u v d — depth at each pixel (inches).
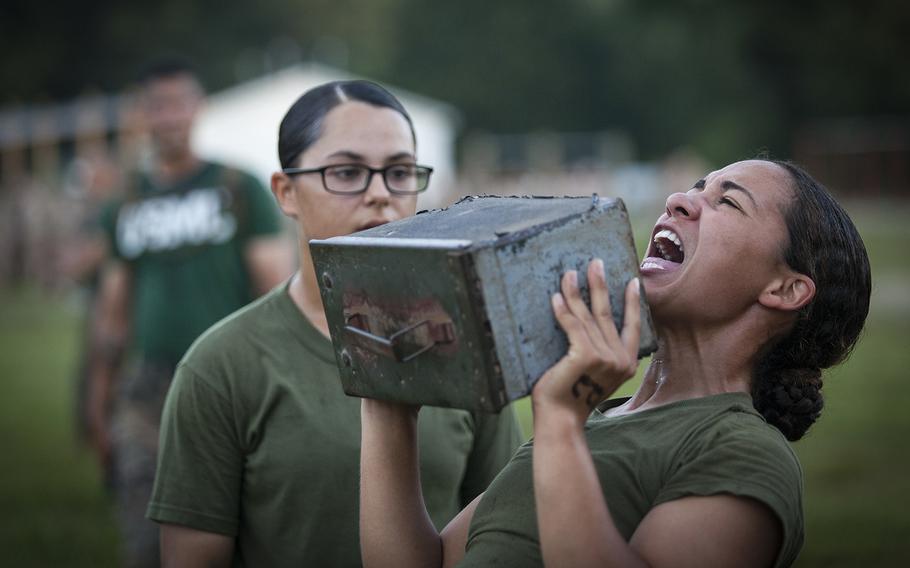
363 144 141.3
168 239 229.5
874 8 2290.8
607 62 2423.7
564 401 92.2
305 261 136.5
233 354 133.8
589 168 1953.7
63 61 1996.8
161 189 233.0
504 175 1915.6
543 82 2436.0
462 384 91.2
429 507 132.4
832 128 2351.1
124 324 244.5
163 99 229.1
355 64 2380.7
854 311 112.4
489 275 88.8
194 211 229.8
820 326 110.8
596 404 94.5
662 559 95.0
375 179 141.7
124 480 209.2
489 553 103.2
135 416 214.2
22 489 337.1
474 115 2458.2
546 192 1742.1
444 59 2437.3
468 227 96.5
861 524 273.3
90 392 279.3
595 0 2363.4
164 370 219.6
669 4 2396.7
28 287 1031.6
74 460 379.2
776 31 2333.9
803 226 107.3
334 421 131.2
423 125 1423.5
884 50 2277.3
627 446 105.0
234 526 134.0
